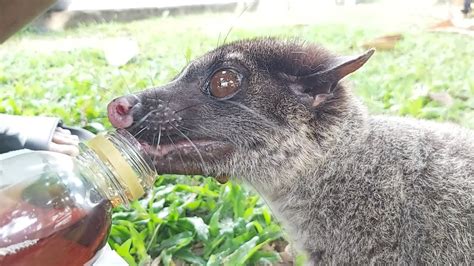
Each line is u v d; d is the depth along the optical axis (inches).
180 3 31.4
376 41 21.5
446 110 15.2
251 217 11.7
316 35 23.5
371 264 8.6
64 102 17.7
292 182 9.2
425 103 16.2
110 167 5.8
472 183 8.6
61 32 28.8
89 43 26.2
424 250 8.3
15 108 16.8
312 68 9.0
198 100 9.0
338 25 25.7
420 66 19.0
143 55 22.4
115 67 21.4
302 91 9.0
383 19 26.4
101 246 6.2
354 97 9.5
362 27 25.0
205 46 21.6
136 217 11.6
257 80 9.0
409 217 8.4
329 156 9.1
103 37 27.0
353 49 21.1
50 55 24.3
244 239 10.9
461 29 23.5
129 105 8.7
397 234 8.5
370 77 18.1
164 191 12.4
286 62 9.1
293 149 9.1
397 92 16.8
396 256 8.4
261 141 9.0
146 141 8.7
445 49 21.2
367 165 8.9
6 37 9.9
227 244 10.8
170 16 30.6
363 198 8.8
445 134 9.3
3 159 6.4
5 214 5.8
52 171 6.1
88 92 18.5
